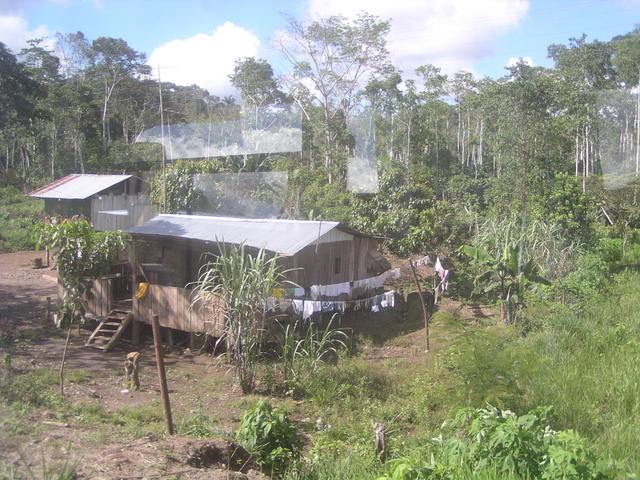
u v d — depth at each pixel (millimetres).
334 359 11477
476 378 7789
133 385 9641
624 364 9328
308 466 6051
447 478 4477
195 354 12305
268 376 9914
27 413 6441
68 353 11898
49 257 22750
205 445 5664
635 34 29594
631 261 21859
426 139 29750
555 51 30984
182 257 13625
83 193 23578
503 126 22609
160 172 22031
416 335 13445
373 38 25750
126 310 13414
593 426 7152
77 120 31234
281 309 12203
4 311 15438
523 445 4805
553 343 10516
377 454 6344
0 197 31703
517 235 16156
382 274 15836
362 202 21203
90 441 5520
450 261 19047
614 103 26766
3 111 23359
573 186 20234
